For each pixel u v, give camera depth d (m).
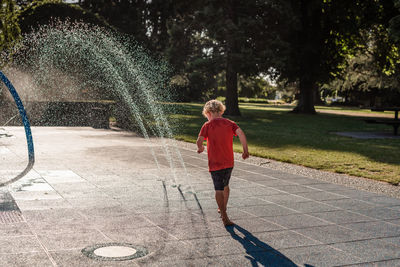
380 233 4.87
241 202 6.19
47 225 4.70
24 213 5.11
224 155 4.98
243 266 3.78
